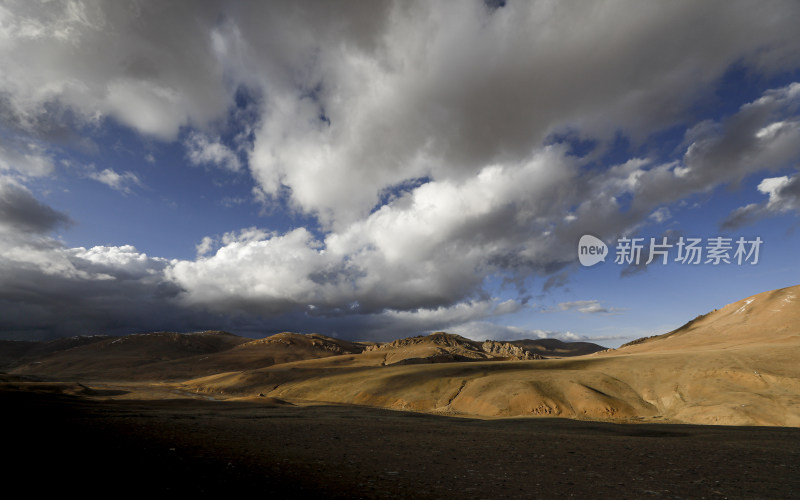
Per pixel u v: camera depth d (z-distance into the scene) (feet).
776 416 196.03
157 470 32.68
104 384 620.08
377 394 378.94
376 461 43.04
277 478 31.86
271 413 136.98
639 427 110.42
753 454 54.44
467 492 29.94
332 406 208.23
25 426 60.39
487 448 56.39
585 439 72.49
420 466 40.75
